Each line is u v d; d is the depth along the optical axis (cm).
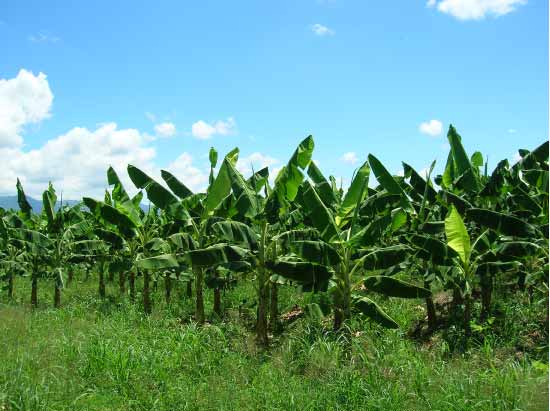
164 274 1364
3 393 642
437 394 640
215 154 1184
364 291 1220
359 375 705
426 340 952
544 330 878
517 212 1058
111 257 1597
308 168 1067
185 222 1312
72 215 1642
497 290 1110
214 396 688
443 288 1106
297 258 1009
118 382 726
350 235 888
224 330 1045
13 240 1554
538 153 1152
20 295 1686
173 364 812
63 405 652
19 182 1581
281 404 652
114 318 1141
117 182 1321
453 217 880
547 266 948
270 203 969
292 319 1161
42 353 836
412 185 1163
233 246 976
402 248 874
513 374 666
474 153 1306
